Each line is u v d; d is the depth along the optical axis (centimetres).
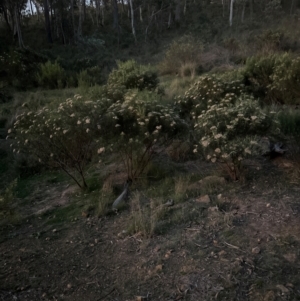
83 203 446
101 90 690
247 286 262
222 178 453
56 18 3195
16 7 2770
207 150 447
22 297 275
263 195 405
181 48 1490
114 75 1016
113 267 307
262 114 437
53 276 301
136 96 536
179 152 556
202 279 275
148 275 289
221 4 3622
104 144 455
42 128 452
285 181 434
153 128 453
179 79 1201
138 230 359
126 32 3131
